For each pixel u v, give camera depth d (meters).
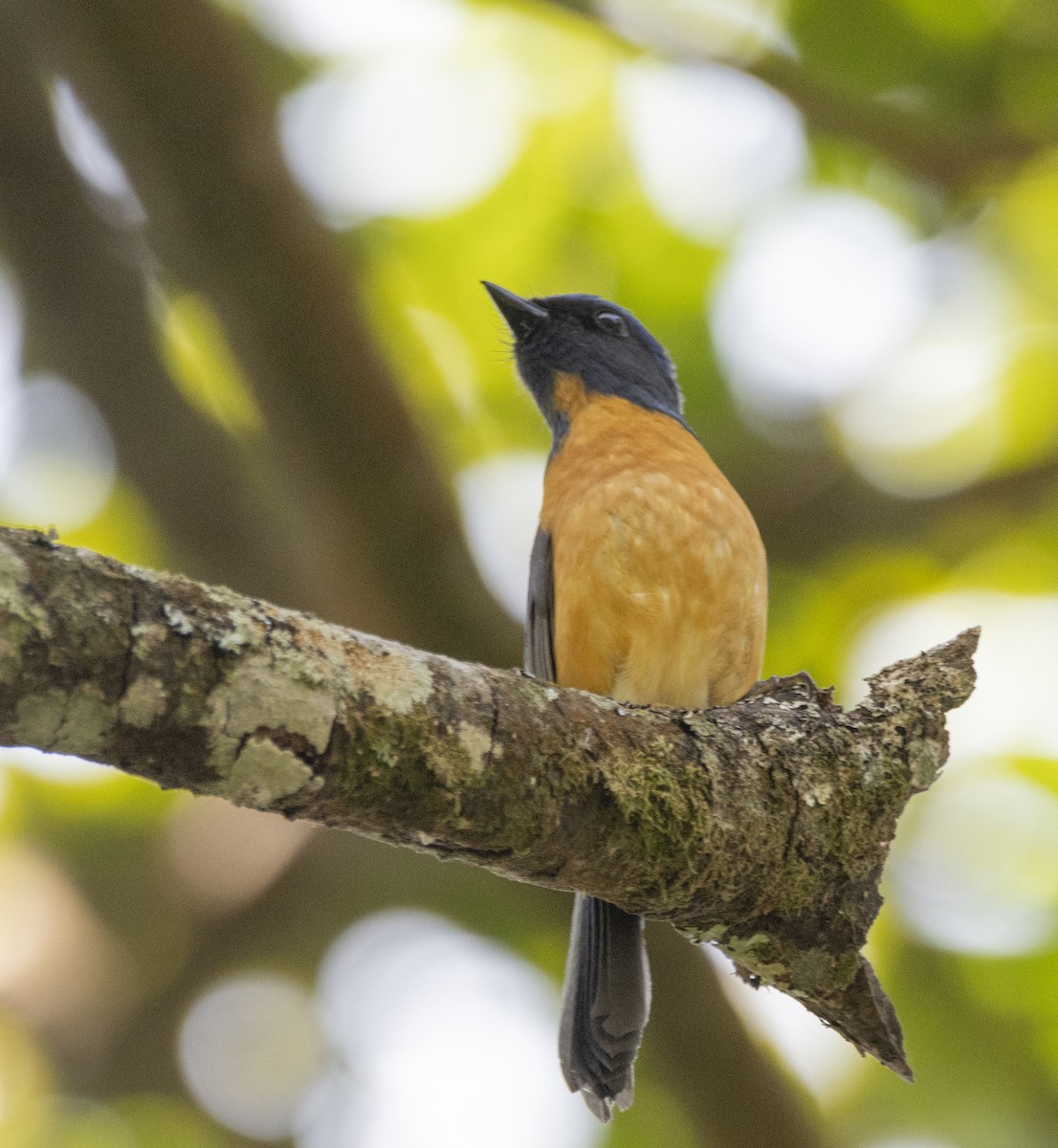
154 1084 14.62
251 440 14.34
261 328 11.34
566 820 5.78
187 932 14.82
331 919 15.52
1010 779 14.30
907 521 14.45
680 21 12.56
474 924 15.43
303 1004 15.56
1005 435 15.54
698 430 15.17
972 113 14.21
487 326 15.31
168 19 10.75
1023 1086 14.08
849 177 15.23
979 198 14.92
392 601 11.71
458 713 5.49
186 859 15.12
